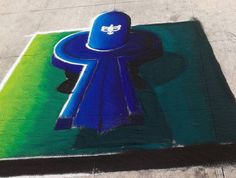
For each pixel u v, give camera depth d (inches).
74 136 89.8
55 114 96.6
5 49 123.6
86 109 95.9
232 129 85.4
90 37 120.2
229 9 124.3
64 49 117.6
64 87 103.9
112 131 89.2
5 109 101.0
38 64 113.9
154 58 108.1
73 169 82.1
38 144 89.7
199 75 100.5
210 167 78.0
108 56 110.8
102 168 81.3
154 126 88.9
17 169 84.2
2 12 143.8
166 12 127.7
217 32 115.1
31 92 104.7
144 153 82.8
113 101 96.6
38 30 130.0
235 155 79.6
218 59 104.9
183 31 117.5
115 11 131.7
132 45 113.8
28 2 147.5
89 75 105.4
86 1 141.3
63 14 136.1
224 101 92.4
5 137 92.9
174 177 77.2
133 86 100.2
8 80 110.5
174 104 93.7
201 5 128.6
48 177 81.5
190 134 85.7
